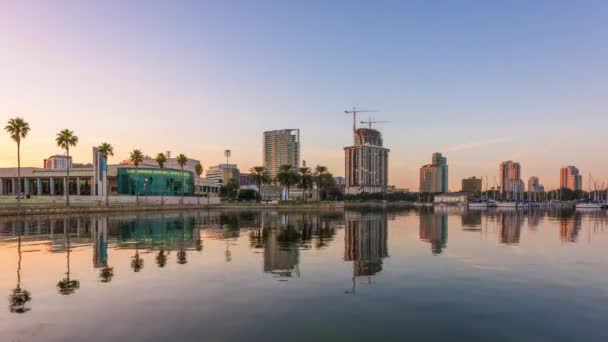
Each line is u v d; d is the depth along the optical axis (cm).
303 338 1027
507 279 1727
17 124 8019
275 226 4897
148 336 1038
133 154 13188
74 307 1288
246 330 1085
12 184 14350
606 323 1151
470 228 4653
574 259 2272
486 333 1068
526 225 5238
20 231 4050
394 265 2064
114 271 1867
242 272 1859
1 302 1343
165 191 15025
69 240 3189
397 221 6178
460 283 1650
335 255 2395
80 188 14062
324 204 15150
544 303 1355
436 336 1045
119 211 9388
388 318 1194
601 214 9694
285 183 15588
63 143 9288
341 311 1261
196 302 1353
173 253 2453
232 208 13288
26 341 1005
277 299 1398
